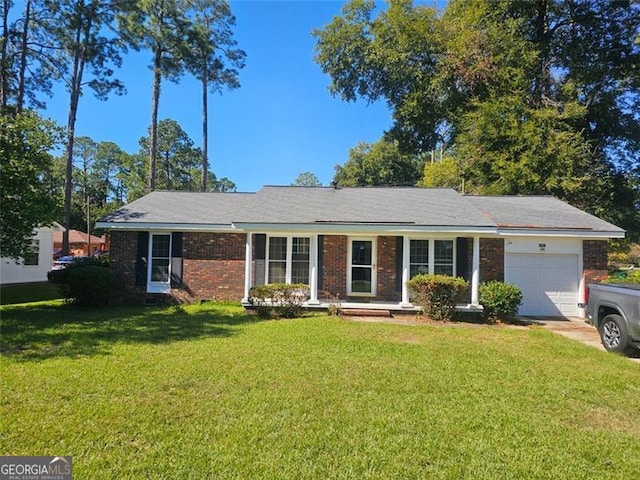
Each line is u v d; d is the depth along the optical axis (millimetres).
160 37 24453
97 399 4715
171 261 13727
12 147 10359
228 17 30250
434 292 11188
